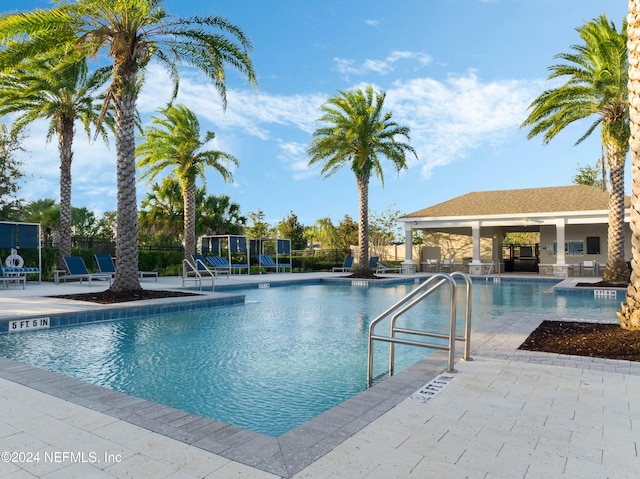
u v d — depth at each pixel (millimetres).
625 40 13727
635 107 6453
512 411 3346
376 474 2367
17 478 2320
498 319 7855
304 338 7289
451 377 4266
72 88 17547
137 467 2439
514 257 29406
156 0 10914
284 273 25219
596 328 6676
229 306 11367
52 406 3412
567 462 2518
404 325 8508
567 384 4043
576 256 24875
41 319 7930
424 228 27375
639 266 6242
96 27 11195
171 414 3264
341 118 20062
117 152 11422
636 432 2953
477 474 2371
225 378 5059
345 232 40844
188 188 22016
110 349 6453
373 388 3904
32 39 10750
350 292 15570
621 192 15641
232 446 2713
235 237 23719
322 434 2898
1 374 4312
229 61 12477
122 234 11375
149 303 9812
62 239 18797
